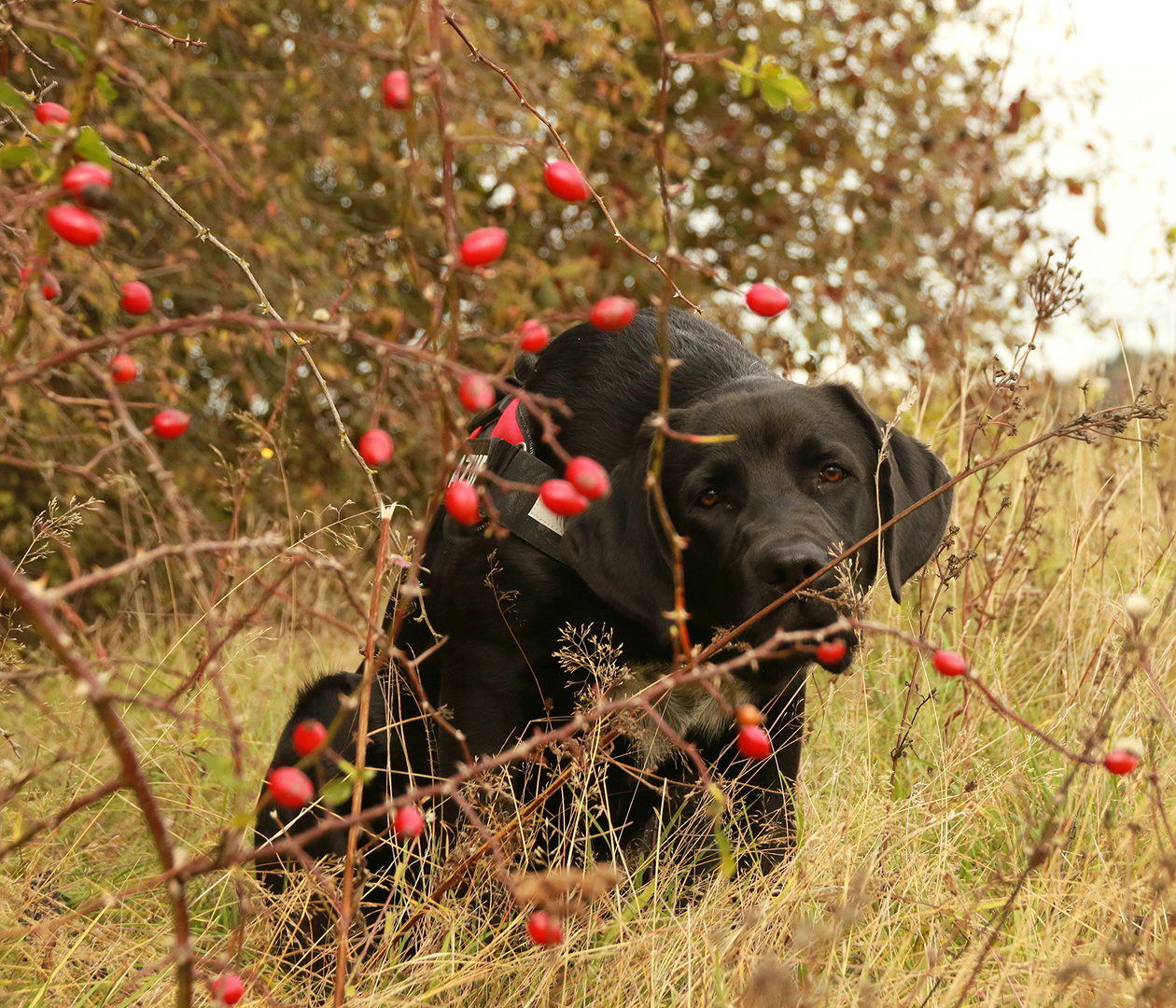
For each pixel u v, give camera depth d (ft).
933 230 26.53
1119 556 12.20
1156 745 8.45
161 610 15.98
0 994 6.70
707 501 8.05
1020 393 11.38
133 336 3.96
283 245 21.04
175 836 9.23
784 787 8.74
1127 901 6.44
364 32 22.93
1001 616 10.87
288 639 12.88
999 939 6.92
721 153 31.37
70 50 4.65
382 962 6.93
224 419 23.94
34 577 21.26
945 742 9.41
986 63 19.10
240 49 24.80
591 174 27.14
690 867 8.20
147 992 6.63
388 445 4.50
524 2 23.21
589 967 6.86
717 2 31.99
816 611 7.32
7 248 5.09
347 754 8.94
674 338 9.38
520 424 8.88
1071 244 10.73
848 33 30.17
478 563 8.51
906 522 8.75
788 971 5.98
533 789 8.73
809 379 14.02
